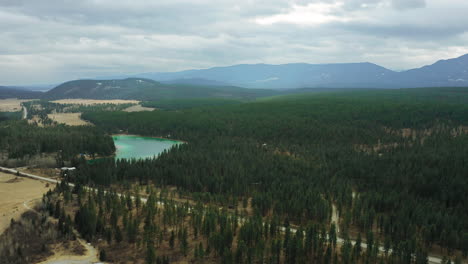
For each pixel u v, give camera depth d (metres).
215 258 123.38
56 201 168.00
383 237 136.88
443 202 159.38
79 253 126.25
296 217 150.62
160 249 128.75
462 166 188.25
